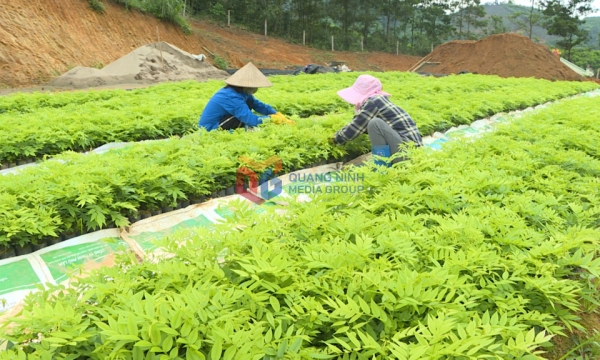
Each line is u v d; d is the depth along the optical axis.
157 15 29.81
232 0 45.56
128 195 5.52
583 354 3.30
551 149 6.81
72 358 2.51
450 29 62.59
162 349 2.40
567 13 54.88
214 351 2.34
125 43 26.16
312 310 2.82
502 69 31.44
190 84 16.22
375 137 6.81
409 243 3.53
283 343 2.55
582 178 5.89
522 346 2.57
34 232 4.64
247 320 2.77
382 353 2.56
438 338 2.48
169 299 2.64
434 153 6.65
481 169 6.07
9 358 2.45
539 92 16.28
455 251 3.80
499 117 12.12
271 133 7.62
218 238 3.63
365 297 3.04
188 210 5.75
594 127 8.85
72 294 3.12
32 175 5.73
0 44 19.56
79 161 6.34
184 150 6.54
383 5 56.97
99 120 9.28
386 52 54.47
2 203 4.90
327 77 20.52
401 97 13.23
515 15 64.38
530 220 4.67
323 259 3.27
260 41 42.81
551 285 3.33
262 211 5.30
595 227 4.85
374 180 5.39
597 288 4.00
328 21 58.59
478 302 3.28
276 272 3.03
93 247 4.90
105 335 2.57
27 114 10.30
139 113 9.84
